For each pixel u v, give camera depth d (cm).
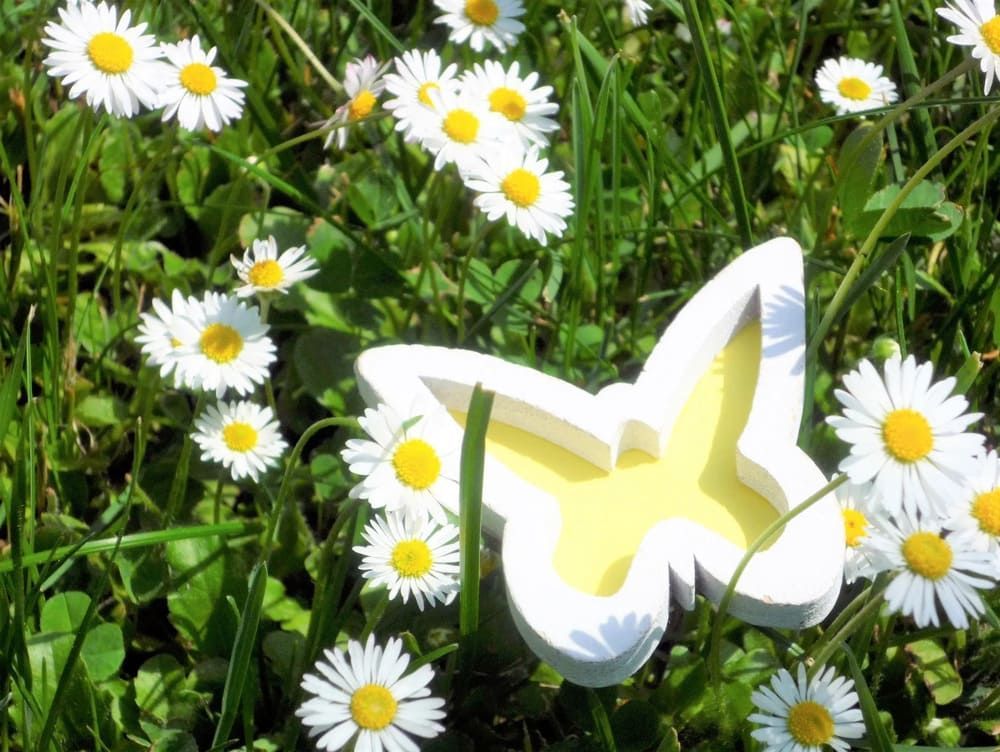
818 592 34
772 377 37
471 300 47
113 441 44
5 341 44
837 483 34
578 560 36
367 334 46
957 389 40
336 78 52
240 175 48
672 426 37
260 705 39
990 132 52
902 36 49
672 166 48
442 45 53
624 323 48
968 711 40
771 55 55
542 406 37
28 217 45
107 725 38
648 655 35
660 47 53
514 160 41
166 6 49
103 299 48
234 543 41
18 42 49
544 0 53
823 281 48
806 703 35
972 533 35
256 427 39
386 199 48
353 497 36
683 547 35
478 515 34
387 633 40
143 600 39
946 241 47
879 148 44
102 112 48
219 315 39
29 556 37
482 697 39
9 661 36
